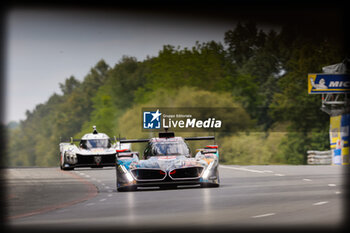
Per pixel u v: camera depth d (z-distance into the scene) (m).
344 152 100.56
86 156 89.12
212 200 41.47
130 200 44.06
